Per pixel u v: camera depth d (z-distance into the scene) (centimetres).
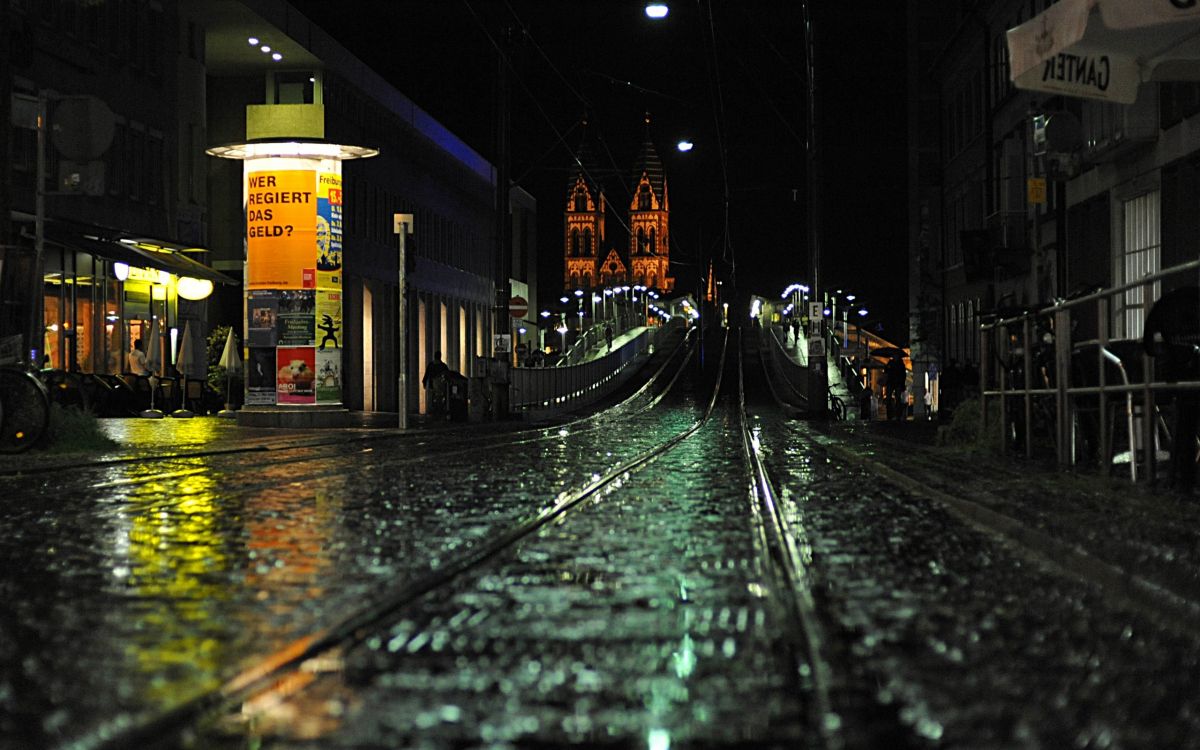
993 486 1254
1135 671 527
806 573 786
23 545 923
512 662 544
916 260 5941
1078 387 1487
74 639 591
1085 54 1270
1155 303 1159
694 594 713
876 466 1669
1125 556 754
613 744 423
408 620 638
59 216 3531
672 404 6109
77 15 3744
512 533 976
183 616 646
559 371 5603
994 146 4359
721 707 470
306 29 5231
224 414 4162
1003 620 637
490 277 8769
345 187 5484
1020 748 416
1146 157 2723
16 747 415
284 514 1133
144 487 1409
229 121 5553
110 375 3512
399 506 1206
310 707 471
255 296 3164
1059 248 3073
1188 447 1162
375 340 5962
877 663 540
